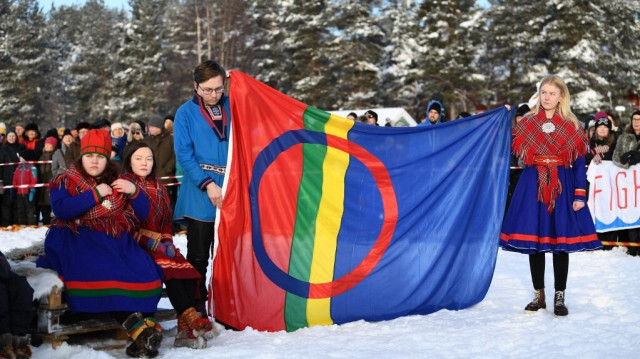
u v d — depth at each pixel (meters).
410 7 49.81
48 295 4.68
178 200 5.84
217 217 5.60
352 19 47.31
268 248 5.75
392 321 5.83
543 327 5.39
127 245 4.88
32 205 14.67
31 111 62.22
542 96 6.09
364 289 5.91
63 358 4.68
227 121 5.83
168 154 12.69
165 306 6.38
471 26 45.00
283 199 5.84
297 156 5.95
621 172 10.50
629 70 42.78
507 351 4.77
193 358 4.64
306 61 47.78
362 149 6.13
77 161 4.96
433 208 6.19
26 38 61.69
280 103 5.93
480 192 6.35
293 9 48.06
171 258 5.08
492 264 6.30
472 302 6.26
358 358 4.61
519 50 45.44
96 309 4.67
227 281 5.59
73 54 75.38
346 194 6.03
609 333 5.13
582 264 8.85
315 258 5.85
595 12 41.97
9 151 14.69
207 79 5.66
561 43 42.50
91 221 4.82
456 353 4.71
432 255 6.12
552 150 5.98
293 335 5.43
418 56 46.06
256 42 59.00
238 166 5.70
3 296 4.25
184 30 64.56
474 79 45.00
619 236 10.88
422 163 6.23
